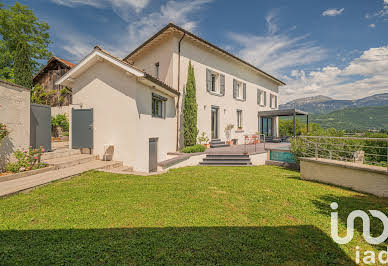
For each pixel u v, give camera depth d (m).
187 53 12.45
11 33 19.55
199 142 13.21
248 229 3.19
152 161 9.54
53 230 3.02
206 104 13.70
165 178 6.61
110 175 6.44
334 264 2.41
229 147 14.03
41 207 3.85
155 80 8.51
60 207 3.88
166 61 12.08
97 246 2.62
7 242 2.69
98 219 3.41
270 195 4.96
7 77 19.84
